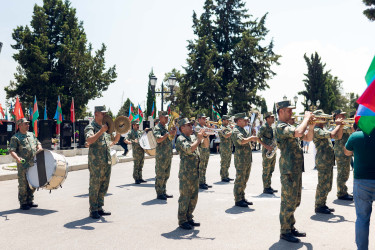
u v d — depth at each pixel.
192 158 6.14
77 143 26.17
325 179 7.14
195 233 5.87
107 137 7.19
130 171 14.50
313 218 6.80
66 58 38.53
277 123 5.67
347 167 8.35
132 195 9.24
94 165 6.87
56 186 7.48
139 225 6.37
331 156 7.14
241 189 7.90
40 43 38.75
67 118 41.50
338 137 7.20
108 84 42.19
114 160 10.83
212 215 7.09
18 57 38.38
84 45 39.53
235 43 38.38
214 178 12.45
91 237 5.65
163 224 6.44
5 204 8.16
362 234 4.43
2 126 19.30
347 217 6.84
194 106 39.28
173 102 36.62
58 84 40.59
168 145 8.82
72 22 41.59
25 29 39.09
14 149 7.38
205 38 36.22
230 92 36.09
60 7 41.88
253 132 14.49
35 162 7.47
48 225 6.36
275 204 8.10
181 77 37.38
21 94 39.91
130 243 5.35
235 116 8.11
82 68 39.53
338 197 8.52
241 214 7.16
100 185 7.07
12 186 10.86
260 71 38.44
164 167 8.74
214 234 5.82
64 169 7.50
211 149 24.92
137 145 11.08
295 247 5.14
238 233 5.86
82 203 8.23
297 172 5.50
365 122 4.44
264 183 9.51
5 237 5.65
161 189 8.76
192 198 6.27
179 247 5.16
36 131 20.42
